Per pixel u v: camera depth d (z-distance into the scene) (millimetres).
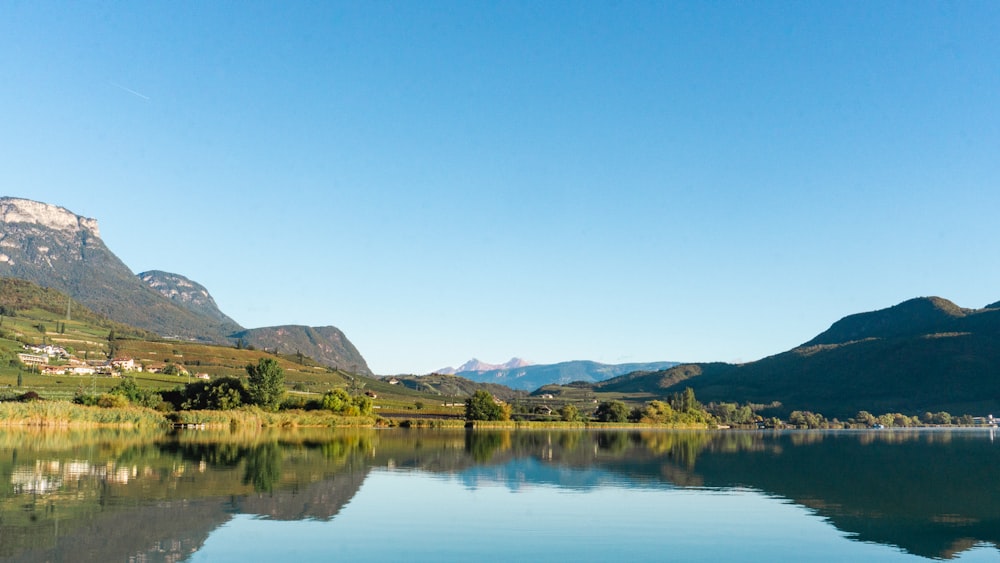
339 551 26234
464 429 148500
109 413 106500
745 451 87062
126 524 29938
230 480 44281
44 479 43094
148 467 50562
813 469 60625
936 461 72125
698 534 30375
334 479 46406
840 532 31281
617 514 34844
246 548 26406
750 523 33031
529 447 85000
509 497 40062
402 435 111375
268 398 148000
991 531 31766
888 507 38281
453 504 37094
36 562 24016
